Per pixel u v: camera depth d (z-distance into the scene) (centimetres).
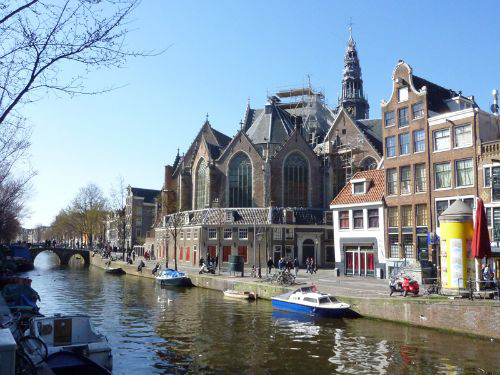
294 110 9781
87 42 867
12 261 6919
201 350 2180
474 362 1909
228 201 7381
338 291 3322
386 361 1953
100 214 11425
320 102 9694
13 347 932
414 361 1944
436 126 4050
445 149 3966
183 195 8194
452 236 2717
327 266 6394
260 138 8012
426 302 2536
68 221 12962
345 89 11831
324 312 2947
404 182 4334
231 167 7456
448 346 2156
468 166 3797
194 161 8062
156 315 3144
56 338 1847
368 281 4084
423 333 2434
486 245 2498
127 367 1916
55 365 1416
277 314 3136
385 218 4444
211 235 6562
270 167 7156
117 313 3238
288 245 6381
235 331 2592
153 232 9500
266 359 2017
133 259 8144
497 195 3550
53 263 10788
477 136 3725
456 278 2684
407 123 4331
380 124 7688
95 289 4803
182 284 4981
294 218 6469
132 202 12062
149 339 2411
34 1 843
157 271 5931
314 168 7331
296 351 2139
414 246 4162
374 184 4688
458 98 4341
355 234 4709
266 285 3819
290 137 7312
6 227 6397
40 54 873
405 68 4372
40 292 4547
